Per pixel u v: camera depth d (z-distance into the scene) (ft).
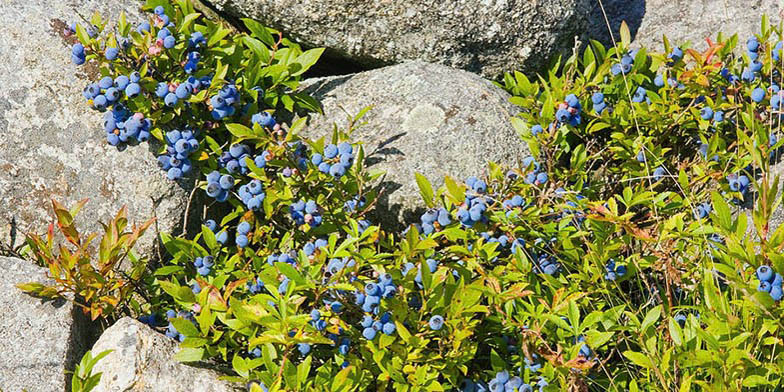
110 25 4.71
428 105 4.73
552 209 4.52
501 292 4.24
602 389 4.33
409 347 4.17
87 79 4.62
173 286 4.23
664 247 4.42
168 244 4.42
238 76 4.75
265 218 4.60
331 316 4.17
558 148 4.78
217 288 4.32
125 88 4.51
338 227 4.54
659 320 4.38
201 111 4.66
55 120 4.59
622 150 4.79
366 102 4.79
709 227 4.28
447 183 4.40
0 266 4.42
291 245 4.58
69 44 4.64
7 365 4.31
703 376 4.19
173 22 4.69
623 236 4.40
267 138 4.54
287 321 4.05
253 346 4.16
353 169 4.56
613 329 4.24
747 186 4.68
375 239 4.37
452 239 4.38
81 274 4.35
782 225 4.04
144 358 4.23
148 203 4.58
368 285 4.10
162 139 4.54
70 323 4.36
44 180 4.57
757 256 4.04
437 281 4.16
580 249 4.41
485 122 4.71
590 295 4.40
